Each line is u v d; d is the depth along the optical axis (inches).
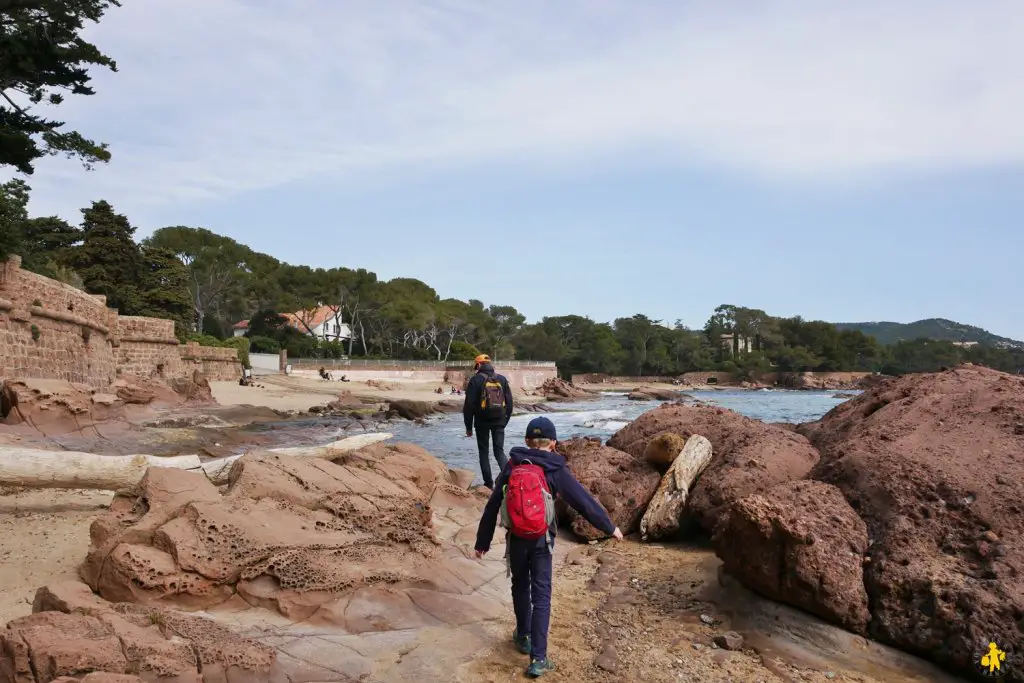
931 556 183.0
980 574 174.7
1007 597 166.2
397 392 2342.5
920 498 198.1
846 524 195.3
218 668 133.0
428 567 209.3
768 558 191.3
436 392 2429.9
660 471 324.8
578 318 5654.5
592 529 304.3
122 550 162.9
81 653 120.3
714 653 175.9
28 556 208.1
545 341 4896.7
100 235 1927.9
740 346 6048.2
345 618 172.2
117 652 125.4
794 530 186.9
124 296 1895.9
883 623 176.9
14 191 1534.2
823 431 328.2
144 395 947.3
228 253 2886.3
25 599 174.9
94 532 179.6
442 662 159.5
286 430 922.7
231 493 201.8
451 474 400.5
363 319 3614.7
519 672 158.2
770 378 5433.1
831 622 183.9
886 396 309.6
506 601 208.8
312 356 3046.3
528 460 172.9
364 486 229.9
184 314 2108.8
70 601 150.6
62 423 575.8
